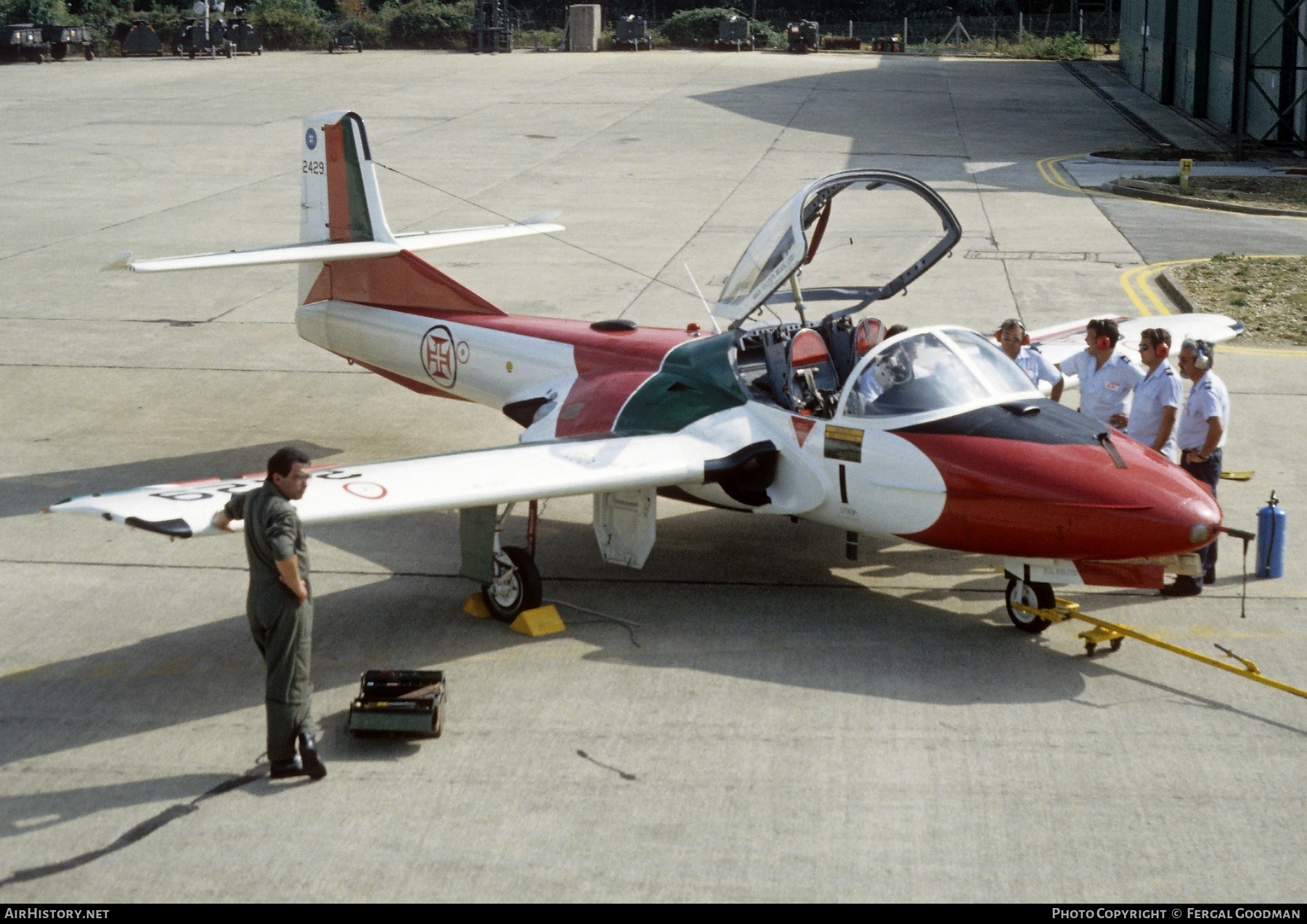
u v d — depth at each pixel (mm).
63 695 7359
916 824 6098
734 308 9391
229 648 8008
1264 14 31078
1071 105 40719
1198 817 6168
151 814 6145
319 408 13258
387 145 31578
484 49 57781
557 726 7023
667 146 31641
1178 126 36250
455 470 8078
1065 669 7746
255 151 30828
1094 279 18641
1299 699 7320
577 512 10625
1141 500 7410
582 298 17422
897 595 8898
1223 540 9734
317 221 12062
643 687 7477
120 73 48562
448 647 8047
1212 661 7414
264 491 6309
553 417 9719
